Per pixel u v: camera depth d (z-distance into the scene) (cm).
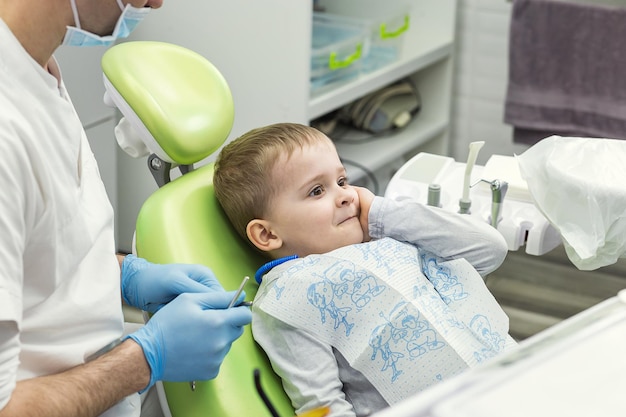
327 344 124
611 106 234
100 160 235
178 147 134
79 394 102
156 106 132
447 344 122
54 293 107
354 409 126
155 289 125
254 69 226
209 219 139
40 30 102
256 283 138
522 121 246
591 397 64
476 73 279
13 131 95
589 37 231
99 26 106
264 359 128
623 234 130
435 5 273
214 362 114
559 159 136
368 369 124
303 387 121
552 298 167
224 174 139
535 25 236
